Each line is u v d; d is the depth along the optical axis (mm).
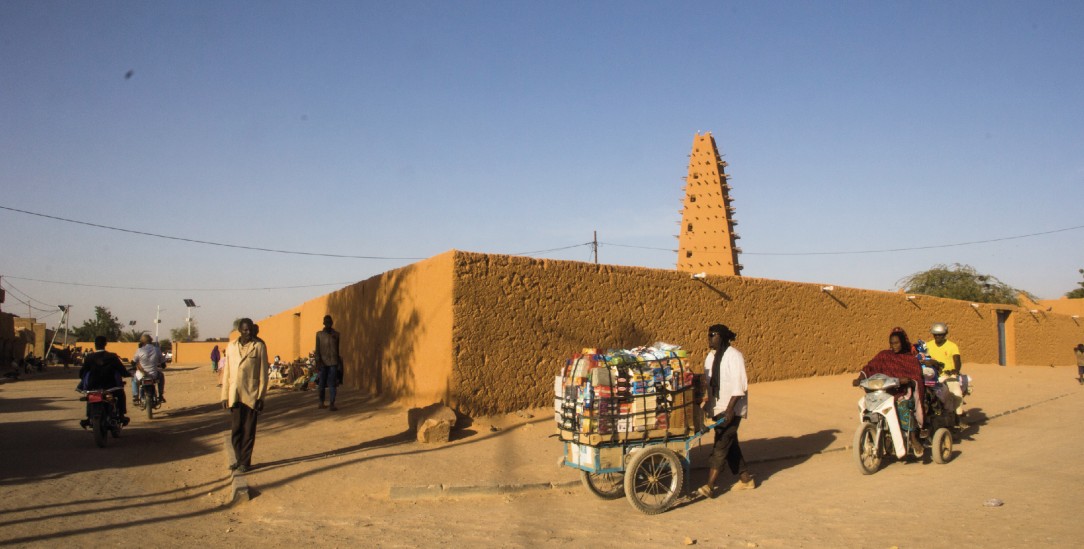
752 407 12992
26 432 11891
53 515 6500
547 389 11906
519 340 11594
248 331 8297
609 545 5688
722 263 27594
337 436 10305
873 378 8727
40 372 40469
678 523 6383
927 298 22219
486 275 11297
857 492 7578
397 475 7918
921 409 8867
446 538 5867
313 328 22844
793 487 7906
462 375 10852
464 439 9875
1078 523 6035
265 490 7418
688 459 7203
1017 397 15758
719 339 7566
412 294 12484
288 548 5625
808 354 17578
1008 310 26953
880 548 5492
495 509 6871
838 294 18750
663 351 7320
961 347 23688
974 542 5582
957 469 8773
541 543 5727
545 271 12094
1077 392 17281
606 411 6746
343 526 6254
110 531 6051
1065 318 31406
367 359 15180
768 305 16656
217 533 6043
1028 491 7367
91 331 82312
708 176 28422
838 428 11352
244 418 8180
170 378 30141
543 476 7883
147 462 9211
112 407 10594
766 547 5605
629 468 6672
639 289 13648
